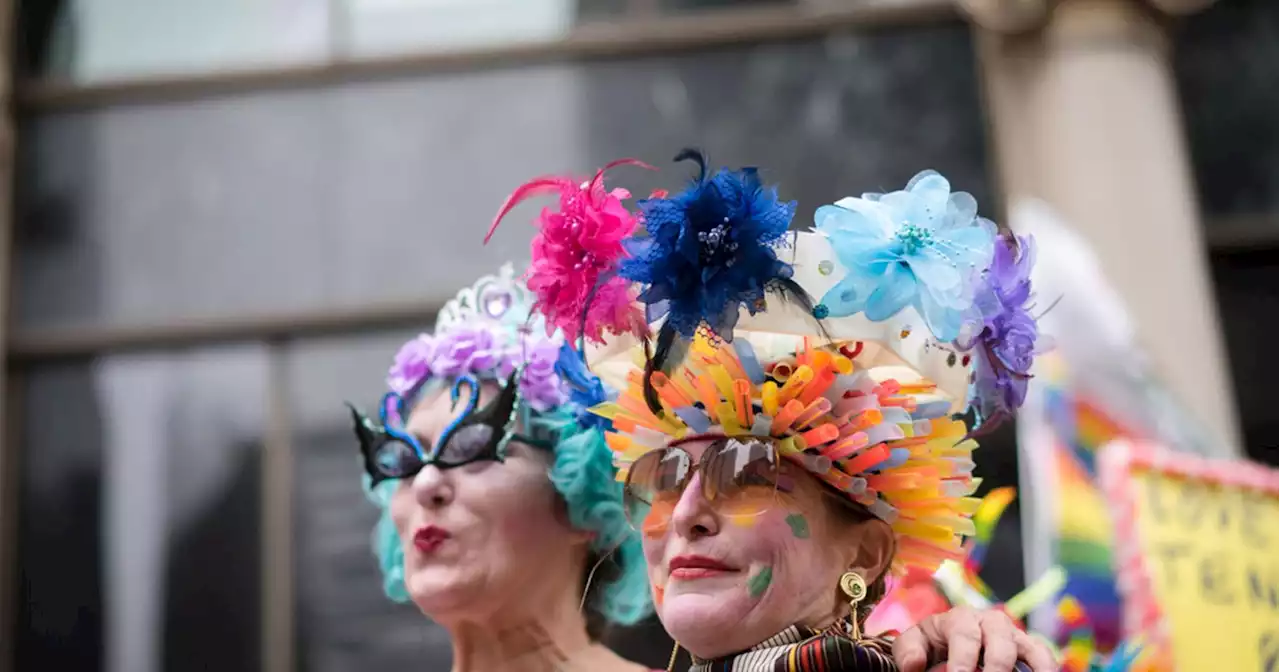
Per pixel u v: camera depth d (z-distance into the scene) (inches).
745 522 101.7
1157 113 271.4
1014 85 283.7
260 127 329.7
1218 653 145.9
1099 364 197.9
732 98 318.7
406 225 320.5
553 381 138.9
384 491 147.2
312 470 307.9
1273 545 152.8
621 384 113.7
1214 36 307.6
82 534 309.4
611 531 139.9
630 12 326.3
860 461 103.8
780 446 103.7
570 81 324.2
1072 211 266.5
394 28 331.3
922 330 103.4
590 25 326.3
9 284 324.8
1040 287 200.8
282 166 327.0
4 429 315.9
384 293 316.8
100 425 315.3
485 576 134.1
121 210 328.5
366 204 322.7
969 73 311.9
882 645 100.5
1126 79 271.7
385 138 325.7
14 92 334.0
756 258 94.0
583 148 319.9
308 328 316.2
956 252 99.7
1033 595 152.7
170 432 313.9
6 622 304.7
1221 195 299.9
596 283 102.7
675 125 318.3
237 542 305.4
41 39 338.0
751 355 103.8
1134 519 152.5
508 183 320.2
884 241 99.0
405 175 323.3
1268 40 306.3
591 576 134.5
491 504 135.1
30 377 320.2
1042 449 189.8
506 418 136.5
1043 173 274.2
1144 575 149.3
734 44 321.4
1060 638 172.1
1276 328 292.4
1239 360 291.7
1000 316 103.7
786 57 319.6
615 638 157.9
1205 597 148.7
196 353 318.3
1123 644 150.7
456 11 331.0
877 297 97.8
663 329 102.6
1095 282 206.2
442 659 294.4
